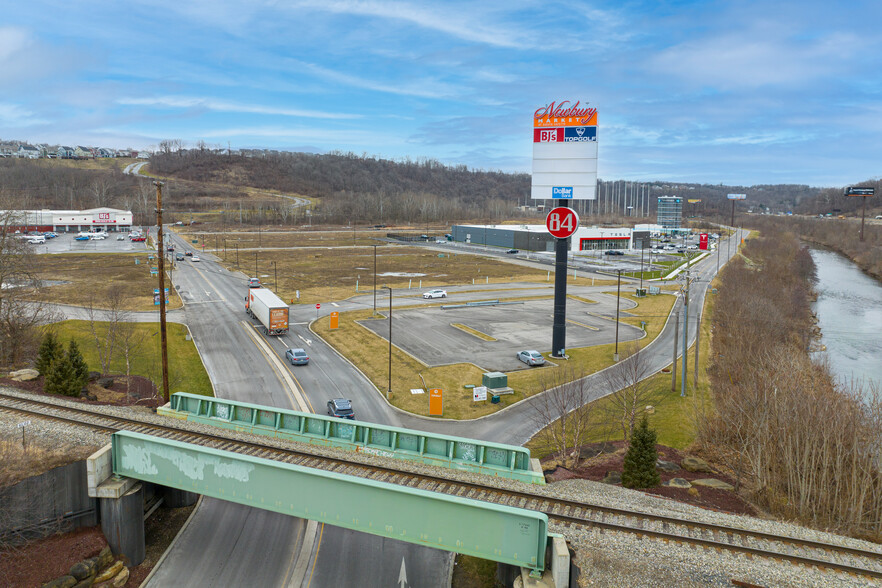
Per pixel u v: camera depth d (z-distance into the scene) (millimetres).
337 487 25031
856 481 32781
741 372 56438
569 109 62844
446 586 27031
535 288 116000
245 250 176125
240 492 26672
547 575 23062
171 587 26672
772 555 23250
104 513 27891
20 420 33188
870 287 137750
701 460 40656
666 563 22578
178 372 58906
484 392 53250
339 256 165125
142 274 120625
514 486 28062
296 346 70250
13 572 25078
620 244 190500
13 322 54344
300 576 27453
